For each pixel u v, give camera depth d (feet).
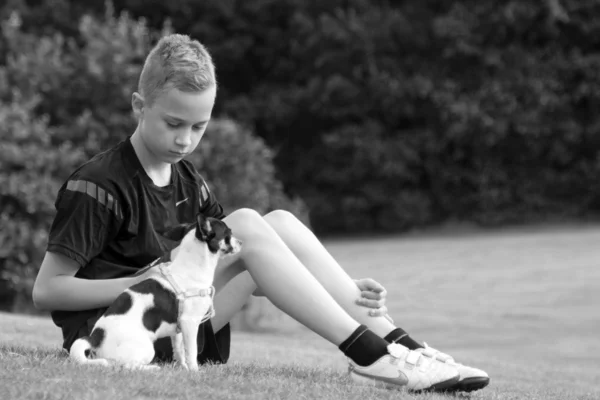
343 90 104.73
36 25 102.58
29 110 56.80
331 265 15.28
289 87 111.86
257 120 110.42
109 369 12.42
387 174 104.88
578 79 106.73
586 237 89.56
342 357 27.20
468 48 102.83
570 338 45.39
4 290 51.06
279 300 14.23
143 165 14.48
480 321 50.83
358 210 107.55
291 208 63.62
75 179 13.83
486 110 101.35
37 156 52.08
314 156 110.42
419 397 13.43
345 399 12.52
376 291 15.19
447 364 14.29
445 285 65.00
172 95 13.62
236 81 116.37
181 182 15.19
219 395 11.85
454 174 106.22
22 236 49.80
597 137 105.40
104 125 59.77
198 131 14.23
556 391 20.31
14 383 11.39
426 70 105.91
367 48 104.63
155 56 13.96
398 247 90.48
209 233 13.80
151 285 13.53
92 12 104.37
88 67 60.13
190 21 111.24
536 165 107.96
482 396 14.96
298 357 24.72
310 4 112.37
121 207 13.99
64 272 13.88
